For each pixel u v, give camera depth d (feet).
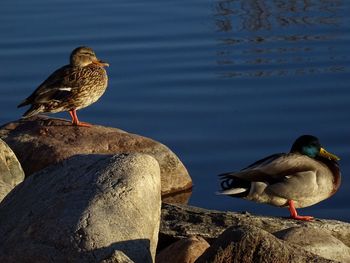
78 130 49.42
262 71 66.90
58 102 51.42
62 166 33.01
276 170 43.19
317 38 74.28
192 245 32.40
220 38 74.18
